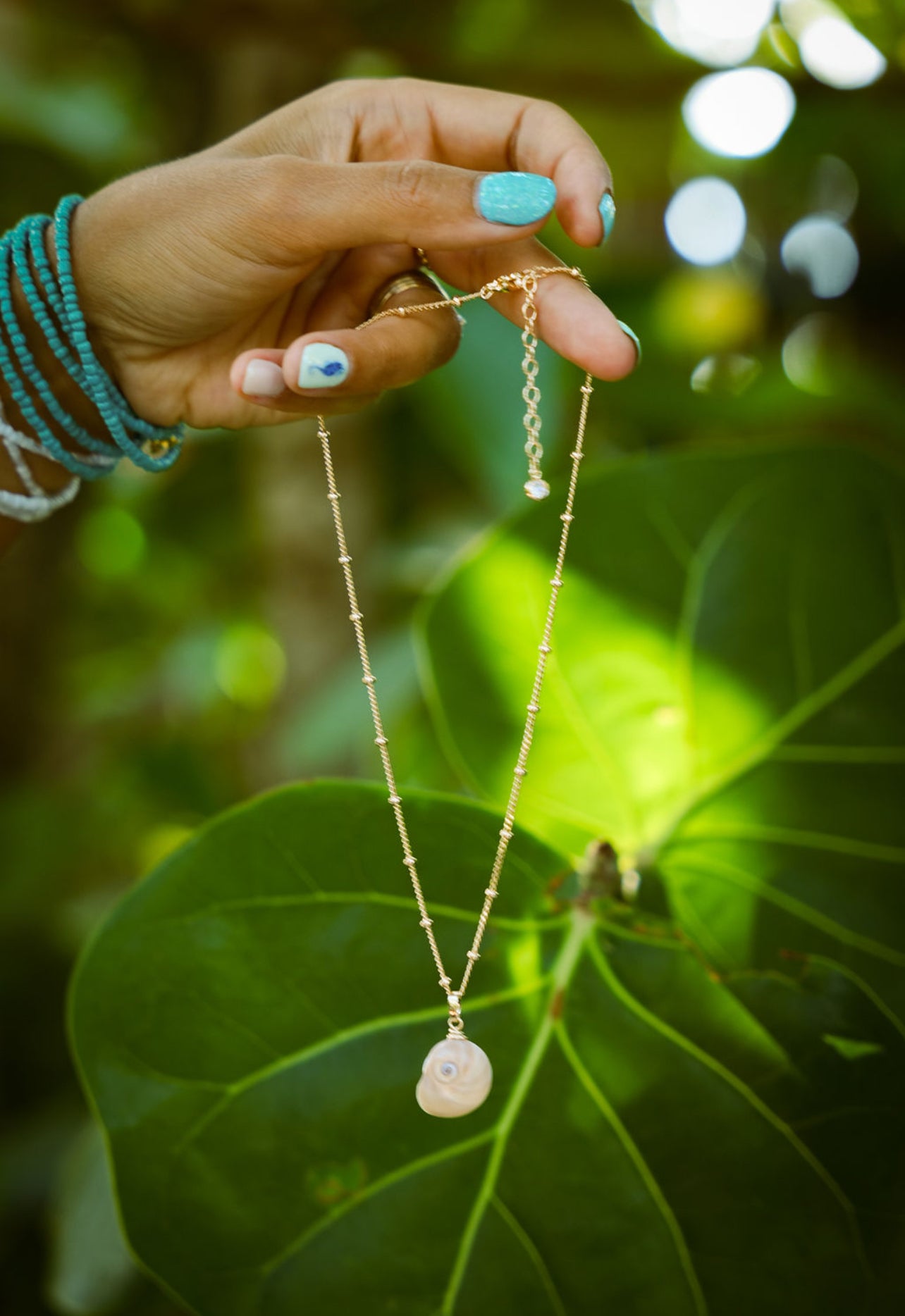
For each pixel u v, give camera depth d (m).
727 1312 0.39
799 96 0.59
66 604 0.96
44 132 0.67
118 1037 0.40
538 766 0.43
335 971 0.40
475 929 0.40
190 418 0.45
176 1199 0.39
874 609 0.42
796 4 0.58
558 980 0.40
